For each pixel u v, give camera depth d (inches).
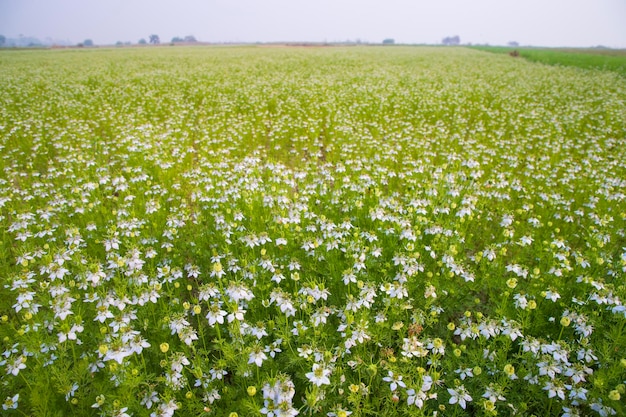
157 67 1487.5
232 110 776.3
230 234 280.2
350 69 1456.7
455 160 449.4
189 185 400.8
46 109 758.5
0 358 181.8
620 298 196.7
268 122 686.5
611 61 1750.7
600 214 335.9
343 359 181.3
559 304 223.3
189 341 172.1
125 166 465.4
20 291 186.9
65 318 184.1
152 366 187.9
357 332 174.6
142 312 203.6
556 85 1083.9
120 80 1111.0
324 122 724.7
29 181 416.5
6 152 523.2
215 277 241.4
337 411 144.3
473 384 174.9
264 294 222.7
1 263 255.1
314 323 181.3
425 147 518.9
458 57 2124.8
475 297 234.5
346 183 354.3
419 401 153.6
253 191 336.2
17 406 163.0
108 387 164.9
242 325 186.4
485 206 342.0
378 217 269.7
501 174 384.8
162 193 361.7
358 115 740.7
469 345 202.2
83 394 164.6
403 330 197.5
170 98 855.7
